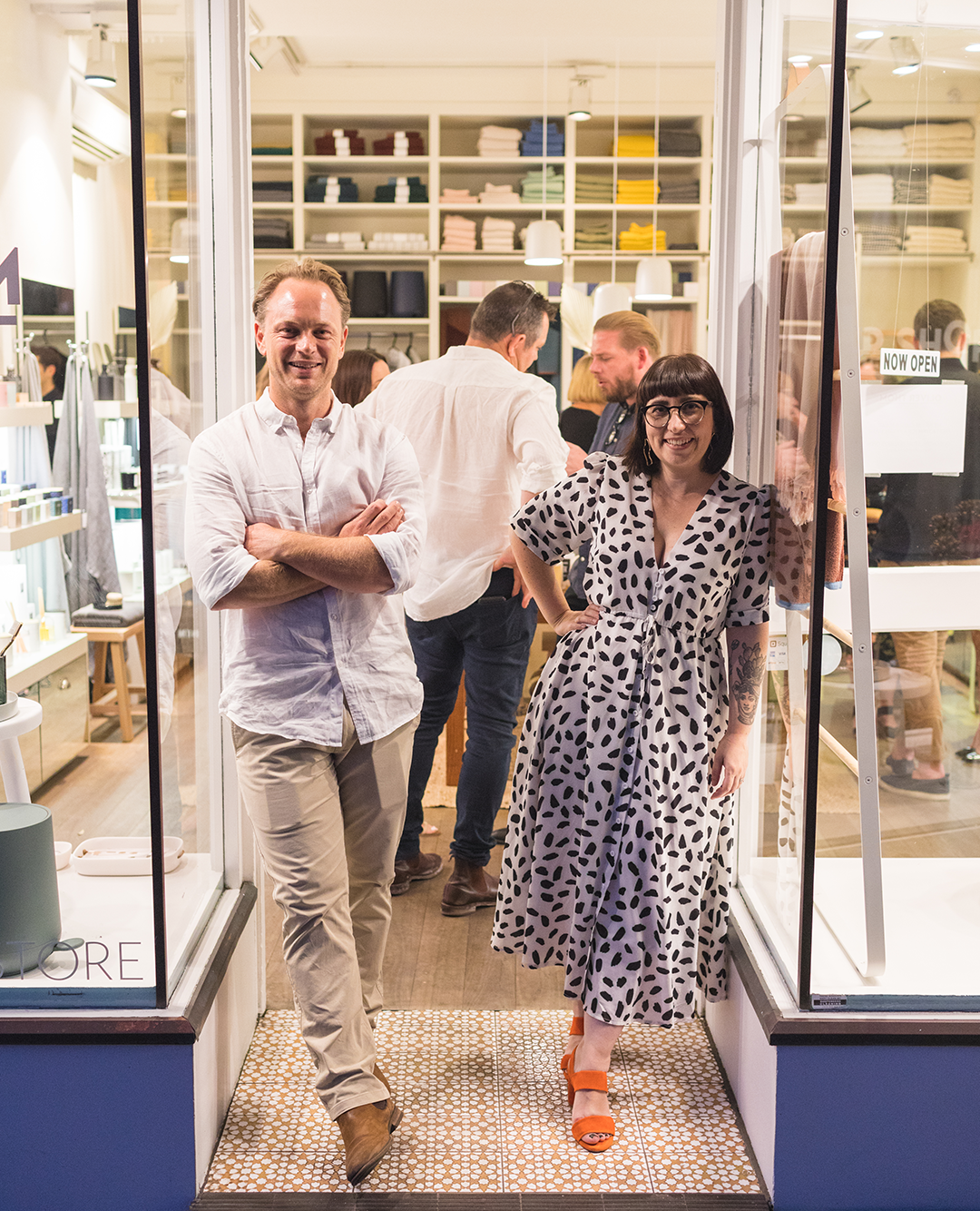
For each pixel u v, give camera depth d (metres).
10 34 2.63
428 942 3.27
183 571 2.30
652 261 5.92
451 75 6.82
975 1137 2.10
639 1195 2.14
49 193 2.80
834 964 2.20
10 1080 2.08
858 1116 2.09
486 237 7.02
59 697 2.33
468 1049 2.68
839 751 2.12
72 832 2.24
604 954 2.29
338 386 3.78
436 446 3.34
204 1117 2.19
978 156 2.17
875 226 2.20
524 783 2.44
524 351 3.41
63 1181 2.11
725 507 2.27
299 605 2.19
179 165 2.23
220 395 2.64
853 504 2.05
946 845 2.52
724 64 2.63
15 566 2.67
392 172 7.24
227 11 2.54
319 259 7.14
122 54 2.27
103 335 2.52
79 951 2.15
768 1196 2.15
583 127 7.15
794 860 2.20
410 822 3.65
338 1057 2.12
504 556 3.30
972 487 2.35
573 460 5.07
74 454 2.63
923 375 2.28
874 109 2.15
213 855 2.63
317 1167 2.22
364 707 2.23
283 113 6.95
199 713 2.44
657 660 2.26
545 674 2.45
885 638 2.42
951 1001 2.11
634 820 2.26
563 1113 2.43
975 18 2.10
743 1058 2.39
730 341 2.70
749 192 2.62
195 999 2.14
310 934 2.15
